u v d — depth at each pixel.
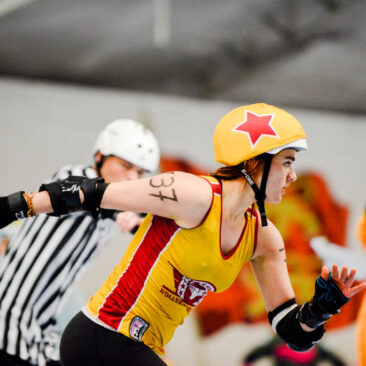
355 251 23.66
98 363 7.21
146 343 7.28
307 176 23.48
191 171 21.31
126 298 7.10
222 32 18.91
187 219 6.52
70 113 19.58
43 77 19.38
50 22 17.11
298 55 20.55
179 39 18.86
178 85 21.19
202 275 6.86
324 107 23.94
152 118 21.00
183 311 7.30
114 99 20.50
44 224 9.83
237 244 6.99
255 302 21.33
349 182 24.14
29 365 9.23
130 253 7.18
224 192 6.76
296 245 22.81
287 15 18.55
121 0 16.58
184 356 19.81
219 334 20.50
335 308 6.99
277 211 22.75
